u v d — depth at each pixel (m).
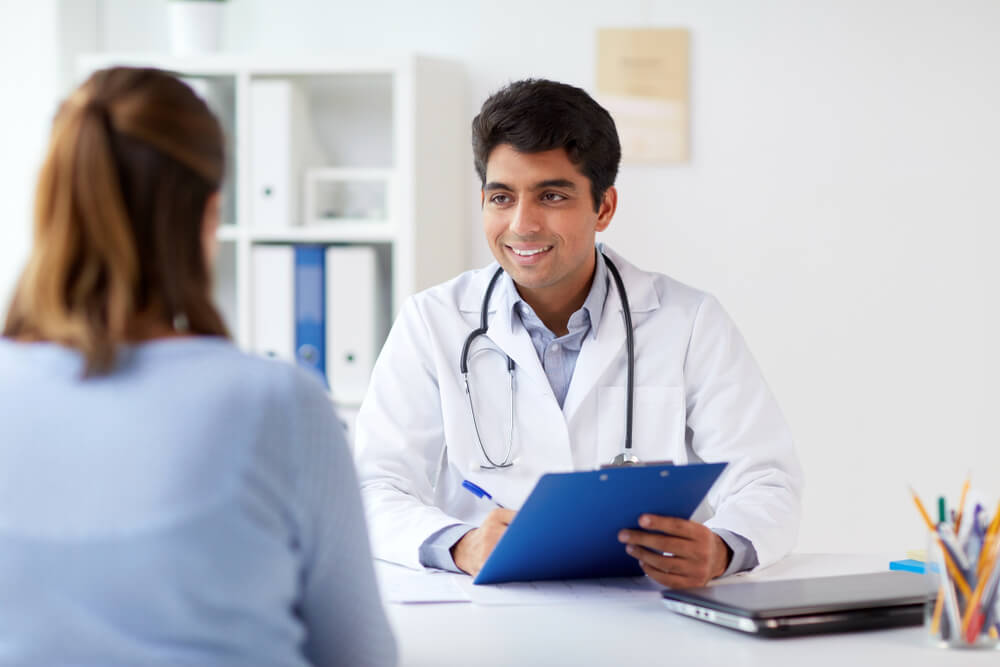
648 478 1.14
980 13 2.66
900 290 2.71
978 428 2.71
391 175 2.66
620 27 2.74
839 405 2.74
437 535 1.38
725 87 2.72
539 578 1.31
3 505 0.75
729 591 1.16
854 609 1.09
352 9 2.84
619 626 1.11
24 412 0.77
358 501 0.87
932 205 2.70
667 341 1.66
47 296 0.79
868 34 2.69
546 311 1.64
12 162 2.85
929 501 2.73
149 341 0.81
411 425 1.65
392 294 2.79
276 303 2.65
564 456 1.60
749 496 1.49
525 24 2.78
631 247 2.77
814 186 2.72
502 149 1.51
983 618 1.03
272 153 2.63
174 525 0.74
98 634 0.73
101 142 0.80
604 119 1.55
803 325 2.74
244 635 0.77
